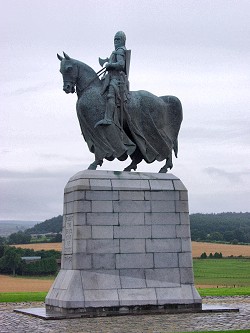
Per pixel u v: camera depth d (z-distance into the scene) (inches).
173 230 737.6
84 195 709.9
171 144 800.3
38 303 908.6
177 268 729.0
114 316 674.8
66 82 749.9
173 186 750.5
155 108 782.5
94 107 747.4
